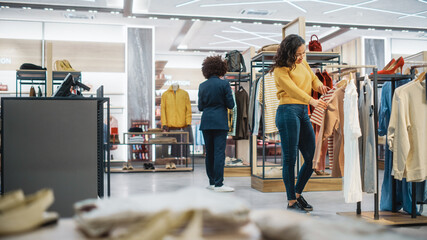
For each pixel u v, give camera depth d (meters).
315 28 9.58
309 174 3.38
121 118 8.92
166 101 7.18
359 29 9.35
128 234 0.64
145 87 8.95
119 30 8.95
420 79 2.98
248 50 6.39
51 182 2.68
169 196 0.77
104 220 0.71
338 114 3.25
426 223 2.95
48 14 8.07
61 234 0.74
